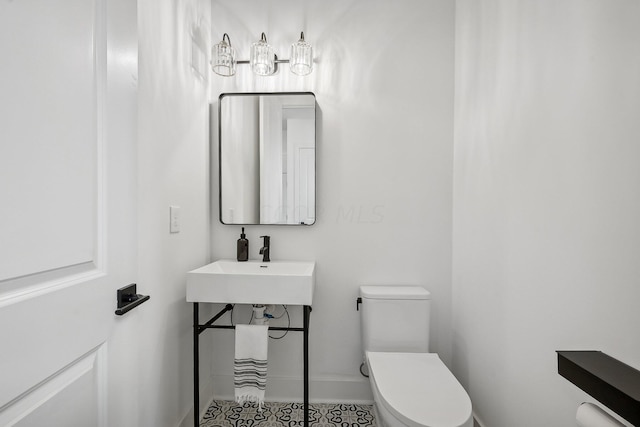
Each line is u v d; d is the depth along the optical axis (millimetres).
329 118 1877
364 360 1730
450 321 1859
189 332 1628
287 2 1887
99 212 822
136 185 968
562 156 976
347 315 1882
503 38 1324
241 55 1896
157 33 1303
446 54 1848
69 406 728
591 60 864
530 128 1139
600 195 834
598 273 840
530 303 1133
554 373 1007
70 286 718
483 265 1483
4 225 574
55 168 682
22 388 603
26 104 613
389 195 1868
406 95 1859
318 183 1886
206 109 1830
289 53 1881
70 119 721
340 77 1874
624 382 678
